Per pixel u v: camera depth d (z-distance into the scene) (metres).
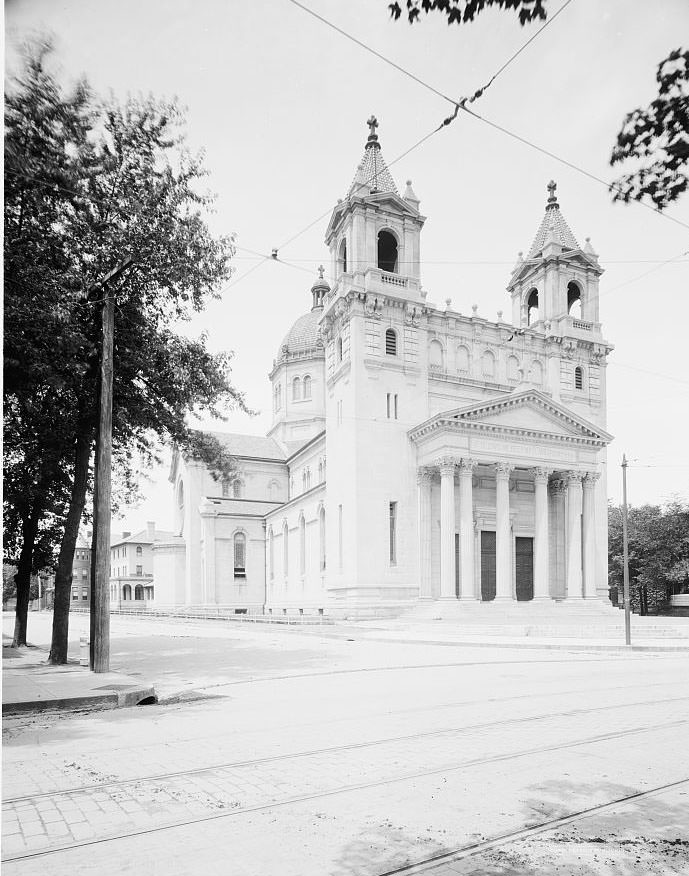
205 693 17.64
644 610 72.94
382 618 48.97
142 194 21.50
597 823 7.31
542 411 53.25
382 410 51.56
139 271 23.09
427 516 51.31
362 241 52.78
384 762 9.90
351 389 51.25
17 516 33.03
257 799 8.23
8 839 7.02
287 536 71.94
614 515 78.19
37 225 18.09
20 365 19.80
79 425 24.41
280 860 6.44
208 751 10.68
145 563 132.75
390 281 53.28
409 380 52.81
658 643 33.69
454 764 9.76
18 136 14.89
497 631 40.44
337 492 53.38
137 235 22.08
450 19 6.78
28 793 8.54
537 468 52.44
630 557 71.19
